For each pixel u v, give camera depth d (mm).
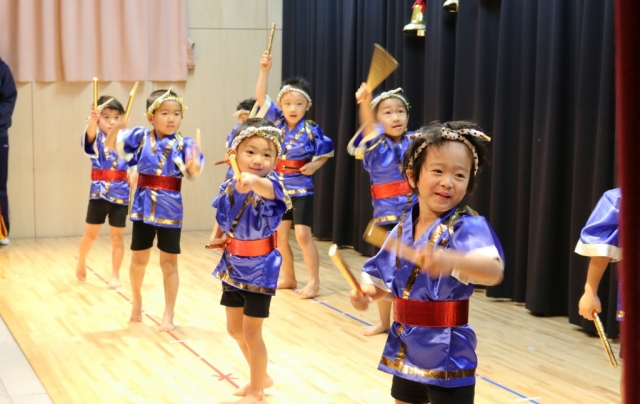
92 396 3186
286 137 5184
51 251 6836
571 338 4215
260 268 2953
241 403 3037
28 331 4199
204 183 8242
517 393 3297
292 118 5199
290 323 4465
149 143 4148
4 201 7191
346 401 3168
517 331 4359
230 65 8188
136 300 4402
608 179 4168
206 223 8305
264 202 2891
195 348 3914
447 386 1950
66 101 7562
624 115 411
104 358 3727
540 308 4680
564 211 4648
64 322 4398
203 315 4594
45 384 3334
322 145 5211
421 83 6070
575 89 4539
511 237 5109
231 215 2973
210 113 8156
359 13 6730
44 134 7547
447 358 1957
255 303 2969
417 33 5793
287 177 5164
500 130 5020
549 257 4641
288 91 5199
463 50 5324
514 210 5078
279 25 8359
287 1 8164
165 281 4258
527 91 4844
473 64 5316
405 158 2090
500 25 4969
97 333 4172
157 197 4125
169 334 4164
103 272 5863
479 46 5160
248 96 8281
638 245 409
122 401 3131
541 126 4684
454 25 5523
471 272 1766
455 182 1967
